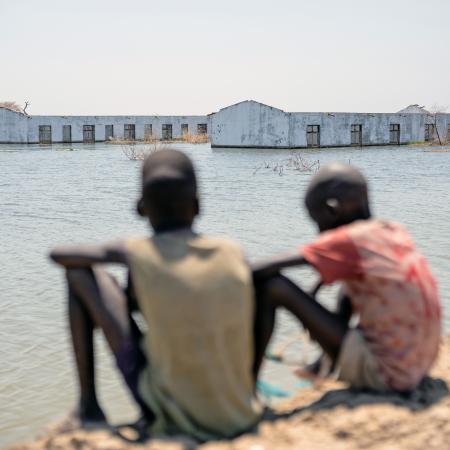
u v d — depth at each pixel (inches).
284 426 100.7
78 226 415.5
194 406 96.7
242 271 97.8
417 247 331.0
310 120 1549.0
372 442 93.3
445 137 1854.1
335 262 103.7
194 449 90.9
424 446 91.7
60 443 94.9
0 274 282.2
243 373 99.7
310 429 98.3
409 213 463.5
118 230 401.7
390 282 103.4
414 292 104.1
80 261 99.7
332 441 94.3
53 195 595.8
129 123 2100.1
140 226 416.2
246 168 919.7
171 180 100.0
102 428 100.9
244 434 98.3
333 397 109.9
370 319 105.6
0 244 352.8
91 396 106.1
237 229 397.4
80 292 100.9
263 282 105.5
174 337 95.1
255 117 1550.2
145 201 102.6
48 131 1978.3
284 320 214.1
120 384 169.9
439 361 130.8
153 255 97.0
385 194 590.2
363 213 111.4
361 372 106.6
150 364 99.5
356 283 105.2
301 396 119.3
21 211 486.0
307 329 107.6
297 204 518.3
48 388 167.9
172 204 100.8
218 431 97.6
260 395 130.5
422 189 634.2
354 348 105.4
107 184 704.4
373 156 1205.7
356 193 110.0
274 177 778.2
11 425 147.9
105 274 103.7
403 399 105.7
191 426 96.3
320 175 112.2
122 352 100.0
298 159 1064.8
